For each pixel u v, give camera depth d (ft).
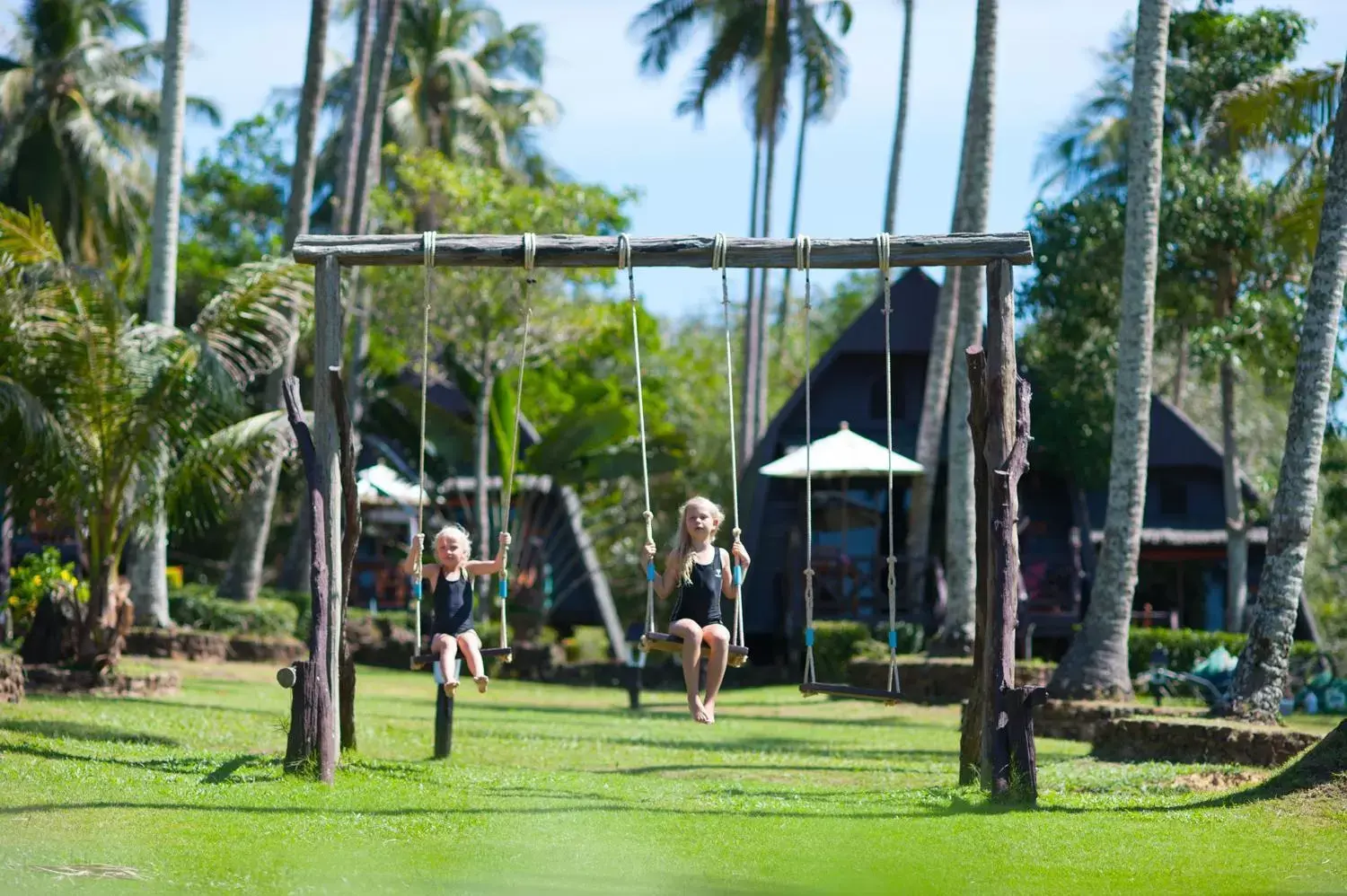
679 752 49.98
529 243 37.17
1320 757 34.88
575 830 28.89
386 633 105.70
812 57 134.21
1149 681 66.74
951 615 80.69
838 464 89.56
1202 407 152.25
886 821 30.91
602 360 160.97
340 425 37.70
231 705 57.98
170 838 26.21
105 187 129.80
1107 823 30.86
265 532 98.07
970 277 81.05
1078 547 103.35
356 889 22.47
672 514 156.15
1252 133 77.97
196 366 53.88
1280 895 23.58
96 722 45.65
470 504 121.80
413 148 148.97
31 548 95.86
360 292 114.21
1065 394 102.42
